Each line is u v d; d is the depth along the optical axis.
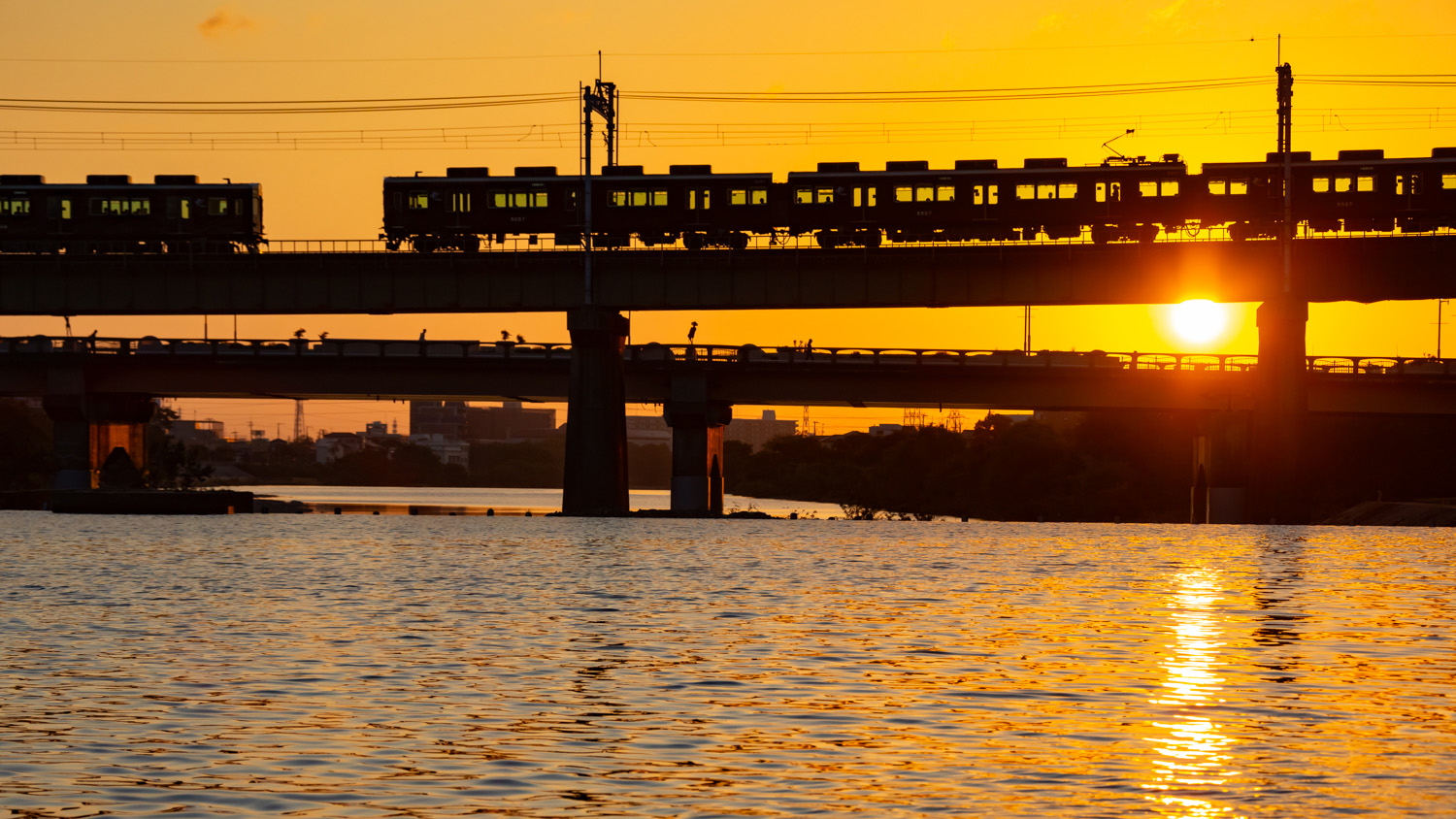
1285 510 153.50
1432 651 46.75
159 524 149.12
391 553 102.94
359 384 167.12
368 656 44.97
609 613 59.03
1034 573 85.62
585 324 149.62
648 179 143.75
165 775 28.34
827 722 33.91
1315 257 140.00
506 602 64.19
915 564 94.12
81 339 169.50
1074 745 31.38
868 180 139.62
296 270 150.75
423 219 145.50
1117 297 142.50
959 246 143.38
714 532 142.75
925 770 28.95
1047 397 161.75
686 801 26.56
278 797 26.70
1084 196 137.25
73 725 33.25
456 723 33.69
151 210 147.38
